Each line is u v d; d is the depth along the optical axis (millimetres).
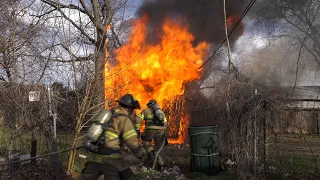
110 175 3863
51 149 6582
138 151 3965
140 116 7453
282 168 5938
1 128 7648
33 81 7484
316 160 5969
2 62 8180
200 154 6508
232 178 6070
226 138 6906
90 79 6625
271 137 5992
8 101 7246
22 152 7582
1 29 8031
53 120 6945
